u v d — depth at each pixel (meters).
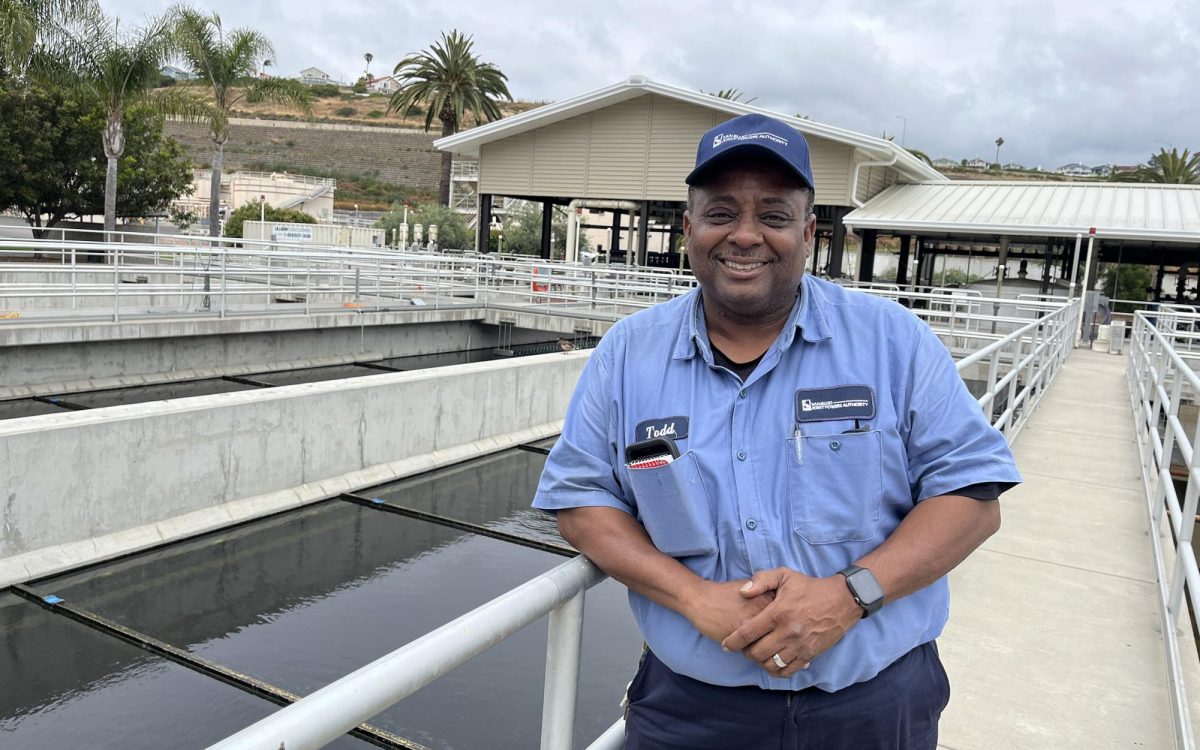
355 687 1.16
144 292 15.19
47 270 14.46
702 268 1.74
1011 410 8.24
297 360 17.56
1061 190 25.94
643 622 1.81
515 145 28.70
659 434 1.75
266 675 5.43
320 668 5.57
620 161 27.38
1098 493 7.04
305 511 8.41
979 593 4.88
